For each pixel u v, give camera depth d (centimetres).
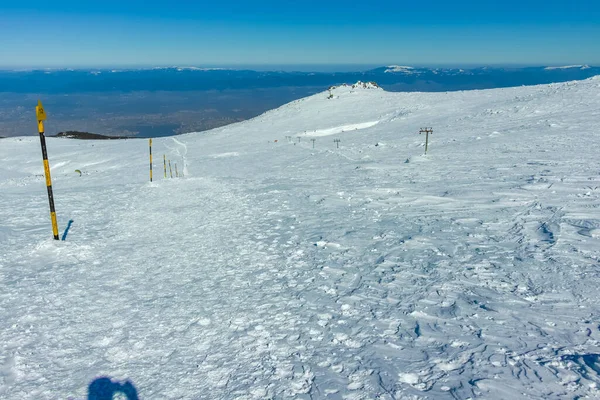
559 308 569
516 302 600
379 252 909
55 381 486
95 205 1731
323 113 8638
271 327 592
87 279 859
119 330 618
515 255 803
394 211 1291
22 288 805
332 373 455
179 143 7319
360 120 7262
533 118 3712
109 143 8162
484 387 397
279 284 772
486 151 2423
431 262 812
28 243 1130
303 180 2150
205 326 614
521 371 420
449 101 7244
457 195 1405
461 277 719
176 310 683
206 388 452
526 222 1020
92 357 541
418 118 5950
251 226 1272
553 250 804
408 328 548
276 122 8506
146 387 464
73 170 5541
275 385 443
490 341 490
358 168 2412
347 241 1013
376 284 726
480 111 5044
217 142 6919
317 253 943
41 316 674
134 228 1332
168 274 881
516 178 1565
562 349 457
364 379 436
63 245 1073
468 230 1009
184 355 531
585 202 1136
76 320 658
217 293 752
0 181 4538
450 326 542
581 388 383
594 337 480
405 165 2302
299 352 512
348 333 551
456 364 447
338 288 724
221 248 1059
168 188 2159
